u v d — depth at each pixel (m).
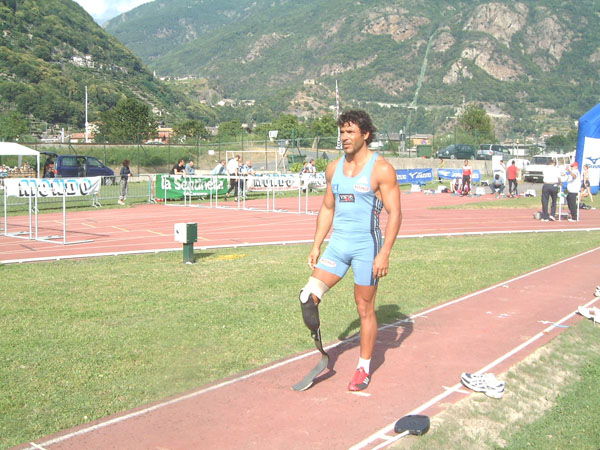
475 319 6.65
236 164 25.72
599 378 5.10
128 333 5.99
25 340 5.74
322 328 6.28
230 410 4.25
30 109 116.19
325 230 4.85
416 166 44.62
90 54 168.00
